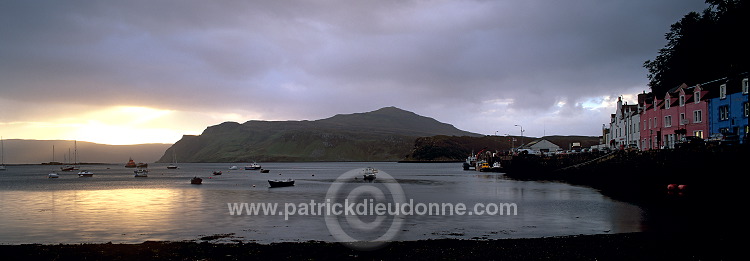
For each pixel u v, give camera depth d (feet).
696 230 103.76
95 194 261.85
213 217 148.15
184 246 92.53
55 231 126.52
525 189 235.61
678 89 245.04
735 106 195.42
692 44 298.76
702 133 218.59
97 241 111.96
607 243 88.94
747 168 128.67
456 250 85.76
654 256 78.69
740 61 243.19
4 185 378.94
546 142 650.84
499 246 88.58
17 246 93.50
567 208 152.25
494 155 589.73
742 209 130.41
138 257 83.71
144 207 182.80
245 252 86.58
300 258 82.48
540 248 85.92
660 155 183.32
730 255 78.54
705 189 148.97
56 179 507.71
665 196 170.91
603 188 227.20
